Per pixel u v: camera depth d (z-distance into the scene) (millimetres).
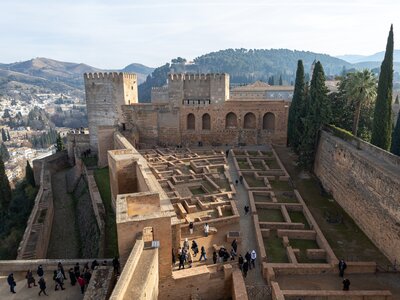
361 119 46906
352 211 34500
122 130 57250
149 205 23531
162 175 43594
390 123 36156
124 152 37531
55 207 49750
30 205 55188
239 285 21875
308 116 46781
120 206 21703
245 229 30406
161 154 54000
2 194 59000
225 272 23234
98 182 45625
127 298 15273
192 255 25719
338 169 38656
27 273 21641
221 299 23656
